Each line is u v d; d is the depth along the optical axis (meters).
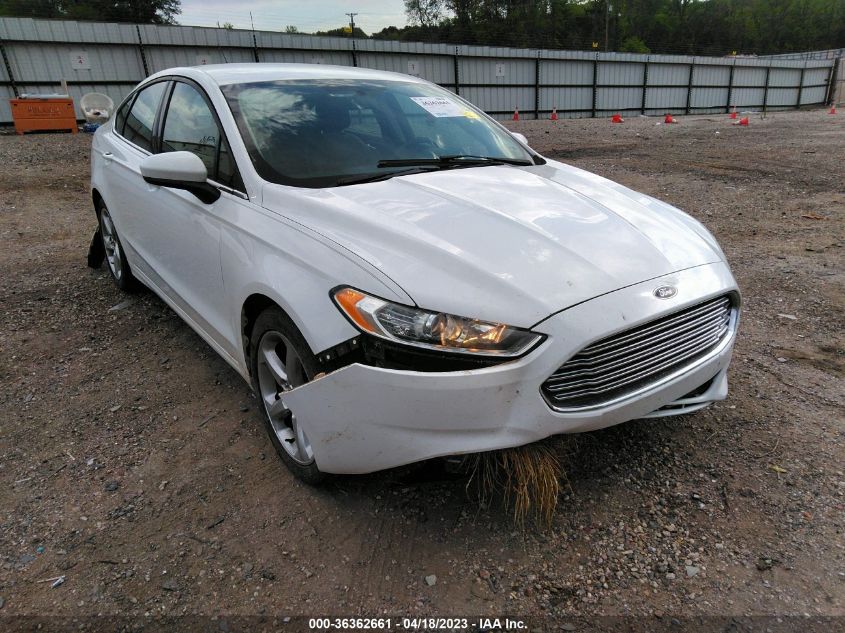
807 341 3.84
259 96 3.11
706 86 38.38
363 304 2.02
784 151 13.43
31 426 2.97
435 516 2.35
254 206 2.64
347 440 2.12
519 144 3.75
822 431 2.86
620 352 2.10
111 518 2.36
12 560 2.15
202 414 3.08
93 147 4.76
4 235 6.48
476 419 1.97
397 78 3.84
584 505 2.40
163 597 2.01
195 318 3.24
